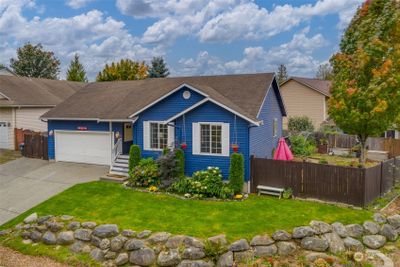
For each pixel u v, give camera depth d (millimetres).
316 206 13047
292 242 10367
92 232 11219
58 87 34969
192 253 9805
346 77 16484
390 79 14789
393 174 15750
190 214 12375
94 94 24438
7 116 27344
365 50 15688
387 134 30406
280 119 23812
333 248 10234
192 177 15695
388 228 11250
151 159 17469
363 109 15828
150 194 14969
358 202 13000
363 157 17094
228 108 15617
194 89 16875
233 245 9938
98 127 21141
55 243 11398
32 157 23922
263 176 15008
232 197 14258
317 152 27484
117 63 52219
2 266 10320
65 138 22344
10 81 30719
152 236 10516
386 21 15586
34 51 64625
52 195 15469
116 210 12977
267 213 12297
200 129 16656
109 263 10250
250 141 16078
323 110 35688
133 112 19672
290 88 37438
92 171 19734
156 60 56156
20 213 13773
